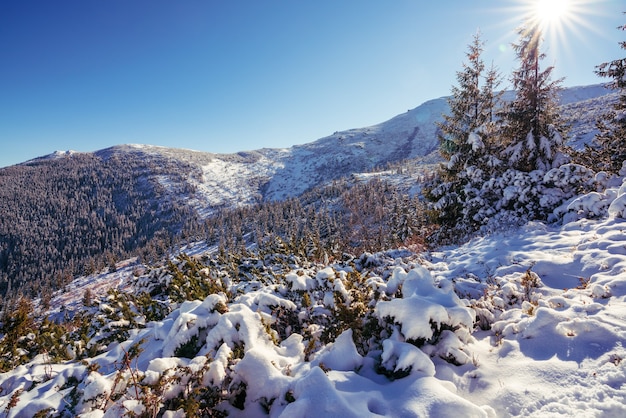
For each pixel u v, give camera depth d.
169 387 3.10
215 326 4.18
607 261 5.80
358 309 4.35
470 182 14.87
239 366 3.43
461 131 16.97
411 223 40.00
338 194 140.62
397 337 3.72
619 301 4.24
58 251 185.00
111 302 6.85
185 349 4.22
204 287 6.71
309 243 13.93
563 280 6.02
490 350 3.95
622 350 3.14
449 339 3.75
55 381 4.16
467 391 3.27
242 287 7.39
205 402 3.16
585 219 9.08
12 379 4.54
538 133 13.97
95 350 5.21
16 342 5.60
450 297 4.20
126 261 131.88
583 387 2.85
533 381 3.14
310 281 5.90
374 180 134.38
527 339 3.87
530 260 7.29
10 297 108.62
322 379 2.89
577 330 3.65
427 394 2.85
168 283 9.21
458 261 9.27
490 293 5.81
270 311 5.00
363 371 3.54
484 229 12.51
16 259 177.00
